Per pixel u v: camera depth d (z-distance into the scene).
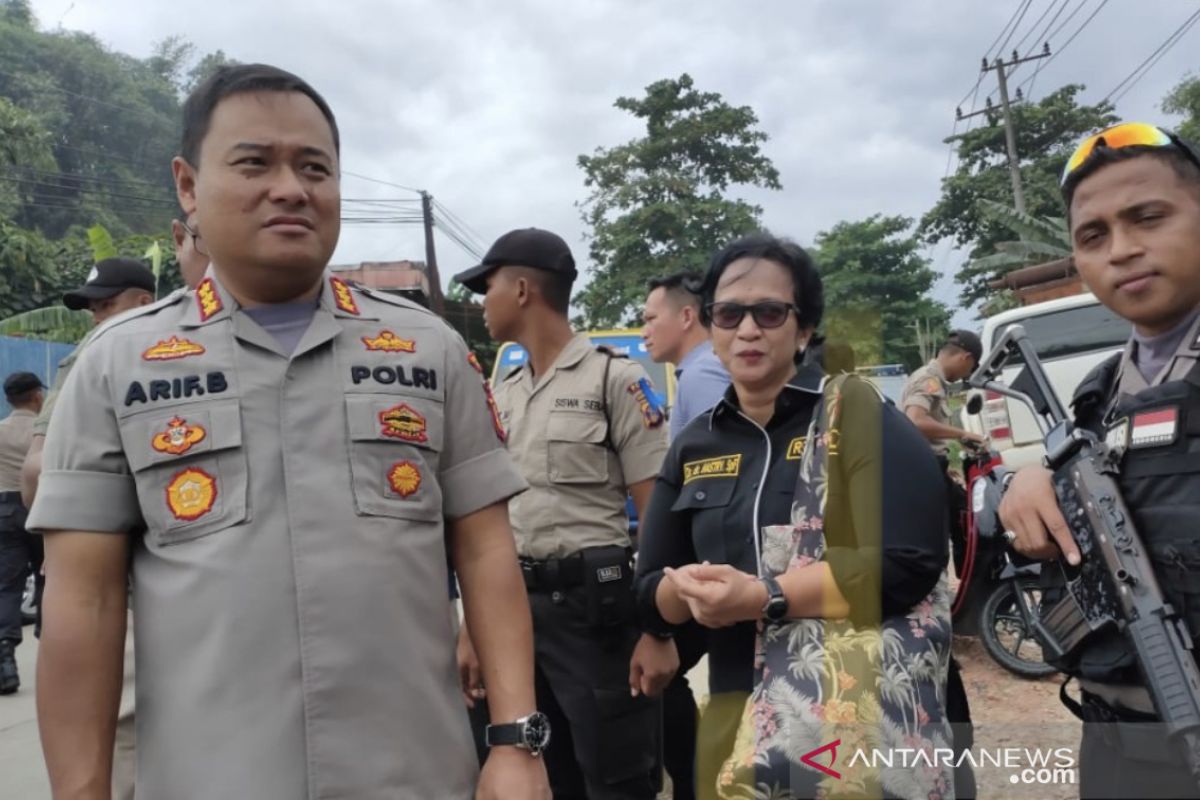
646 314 3.46
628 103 27.67
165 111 44.56
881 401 1.72
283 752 1.42
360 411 1.55
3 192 30.31
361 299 1.69
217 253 1.55
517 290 2.74
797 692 1.62
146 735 1.47
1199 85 27.08
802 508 1.75
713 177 27.80
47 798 3.57
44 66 41.53
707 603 1.66
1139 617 1.26
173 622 1.45
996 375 1.65
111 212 36.22
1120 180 1.38
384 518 1.53
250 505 1.47
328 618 1.46
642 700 2.56
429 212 20.81
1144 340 1.45
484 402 1.75
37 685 1.49
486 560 1.71
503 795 1.61
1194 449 1.26
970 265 19.17
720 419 1.97
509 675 1.67
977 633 4.12
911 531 1.67
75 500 1.47
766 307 1.85
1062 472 1.40
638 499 2.63
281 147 1.54
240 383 1.52
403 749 1.50
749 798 1.61
